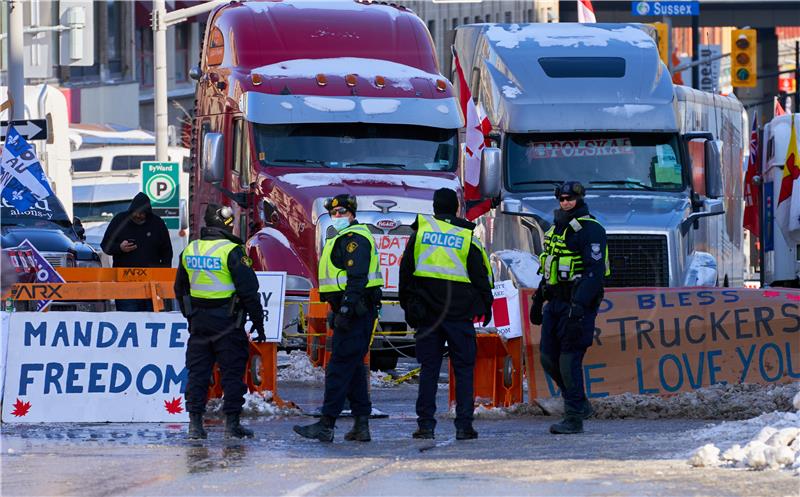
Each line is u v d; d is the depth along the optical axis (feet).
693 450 89.92
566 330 106.42
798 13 645.51
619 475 80.23
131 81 447.01
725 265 235.40
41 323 118.42
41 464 89.51
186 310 105.09
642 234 169.48
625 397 123.24
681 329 125.80
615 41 189.26
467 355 103.81
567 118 178.60
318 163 171.73
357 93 175.11
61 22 222.89
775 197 210.59
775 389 122.31
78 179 320.70
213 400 126.72
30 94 288.10
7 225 199.52
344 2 189.16
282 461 90.74
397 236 161.79
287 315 160.76
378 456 93.56
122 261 155.63
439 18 479.00
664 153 180.04
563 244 107.45
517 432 108.99
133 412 118.62
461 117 179.01
